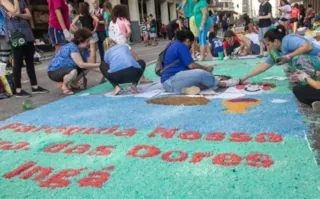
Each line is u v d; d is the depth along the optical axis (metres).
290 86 4.56
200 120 3.34
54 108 4.37
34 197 2.10
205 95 4.42
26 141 3.15
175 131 3.08
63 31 5.93
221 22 21.03
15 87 5.52
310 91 3.44
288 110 3.43
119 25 5.68
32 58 5.57
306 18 18.27
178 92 4.71
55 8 5.80
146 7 32.53
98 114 3.88
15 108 4.65
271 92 4.31
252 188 2.00
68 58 5.36
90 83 6.43
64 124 3.59
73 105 4.47
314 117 3.14
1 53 5.95
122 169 2.39
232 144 2.67
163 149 2.69
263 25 8.17
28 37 5.30
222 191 1.99
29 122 3.76
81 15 6.70
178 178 2.20
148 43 21.59
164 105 4.06
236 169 2.25
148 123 3.38
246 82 5.05
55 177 2.34
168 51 4.70
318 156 2.33
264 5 8.08
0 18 5.32
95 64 5.23
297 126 2.91
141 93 4.91
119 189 2.12
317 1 26.75
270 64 4.55
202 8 8.16
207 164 2.36
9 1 5.07
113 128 3.32
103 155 2.67
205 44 8.51
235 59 8.45
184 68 4.71
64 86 5.41
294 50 3.88
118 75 4.70
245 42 9.13
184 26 9.40
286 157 2.35
